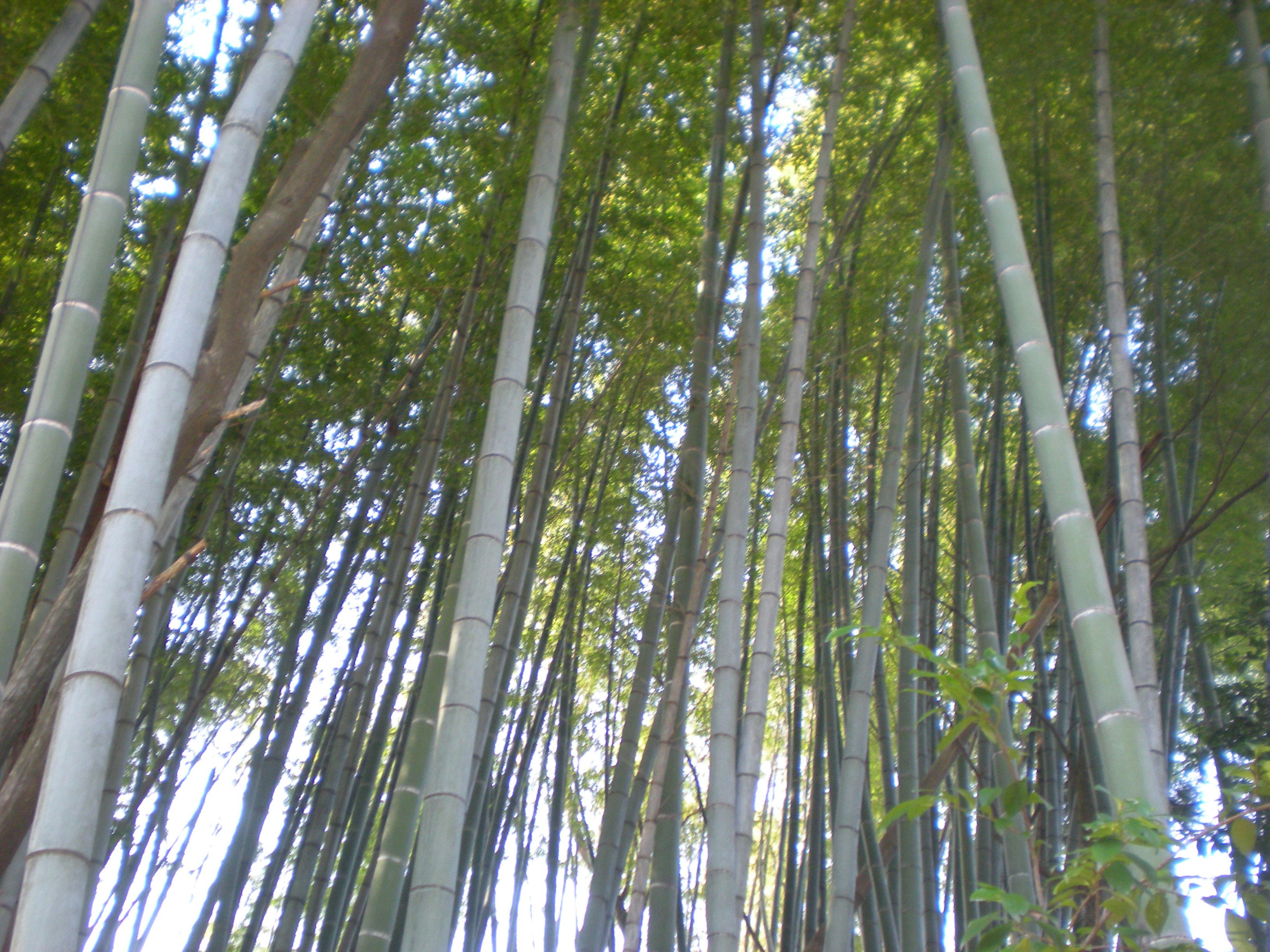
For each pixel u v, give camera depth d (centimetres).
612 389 638
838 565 546
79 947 199
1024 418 540
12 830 266
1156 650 541
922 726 527
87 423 517
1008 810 250
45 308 527
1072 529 253
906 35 534
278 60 261
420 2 361
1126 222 505
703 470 464
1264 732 413
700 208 627
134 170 268
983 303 569
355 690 459
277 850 500
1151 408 557
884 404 648
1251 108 420
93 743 192
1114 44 472
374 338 568
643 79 555
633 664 691
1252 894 229
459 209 555
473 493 295
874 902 469
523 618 450
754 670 343
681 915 588
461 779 256
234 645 492
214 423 303
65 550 373
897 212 574
